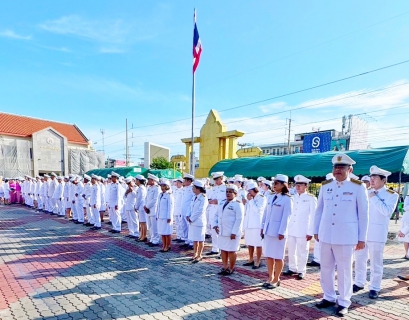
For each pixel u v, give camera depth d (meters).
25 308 4.25
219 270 6.14
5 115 27.97
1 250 7.55
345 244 4.10
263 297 4.73
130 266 6.34
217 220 6.23
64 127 32.12
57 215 14.24
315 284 5.38
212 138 17.22
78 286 5.12
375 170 5.11
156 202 8.37
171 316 4.03
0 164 24.42
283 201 5.14
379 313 4.19
